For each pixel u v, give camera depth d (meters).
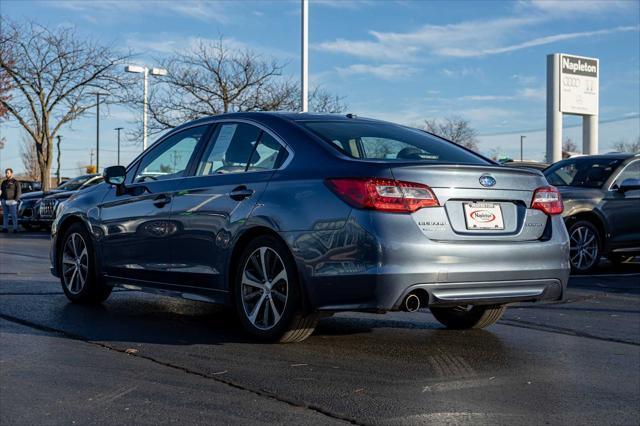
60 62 26.98
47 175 27.58
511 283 5.14
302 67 19.59
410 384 4.41
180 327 6.00
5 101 26.97
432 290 4.86
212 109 27.20
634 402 4.12
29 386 4.24
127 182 6.78
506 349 5.41
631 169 10.78
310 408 3.91
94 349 5.18
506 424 3.71
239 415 3.78
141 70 26.61
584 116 32.53
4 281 8.65
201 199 5.84
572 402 4.11
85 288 6.97
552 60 31.02
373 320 6.53
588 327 6.31
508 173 5.26
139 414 3.78
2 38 26.20
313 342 5.52
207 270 5.76
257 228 5.36
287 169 5.36
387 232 4.75
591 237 10.39
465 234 5.01
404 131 5.99
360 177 4.86
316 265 4.95
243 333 5.78
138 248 6.41
